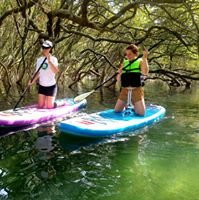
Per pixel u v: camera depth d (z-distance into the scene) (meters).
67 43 19.53
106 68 20.08
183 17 14.74
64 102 9.77
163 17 14.52
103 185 4.35
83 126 6.57
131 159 5.41
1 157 5.34
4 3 15.34
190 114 9.67
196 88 21.27
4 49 19.19
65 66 19.72
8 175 4.60
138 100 7.94
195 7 12.83
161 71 15.75
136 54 7.85
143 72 7.67
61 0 13.66
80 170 4.86
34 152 5.62
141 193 4.15
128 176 4.68
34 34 18.17
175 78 20.64
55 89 8.70
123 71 7.91
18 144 6.08
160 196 4.06
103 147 6.04
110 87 19.89
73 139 6.48
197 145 6.29
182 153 5.78
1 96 13.06
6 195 4.02
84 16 11.70
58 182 4.41
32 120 7.51
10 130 7.10
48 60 8.30
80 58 21.00
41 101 8.64
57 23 14.27
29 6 12.73
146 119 7.83
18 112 7.88
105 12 16.66
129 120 7.55
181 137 6.87
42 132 6.97
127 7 11.29
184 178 4.66
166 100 13.27
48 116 8.05
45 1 14.41
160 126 7.85
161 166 5.10
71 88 18.67
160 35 16.77
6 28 17.89
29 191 4.13
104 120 7.33
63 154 5.56
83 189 4.23
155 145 6.25
